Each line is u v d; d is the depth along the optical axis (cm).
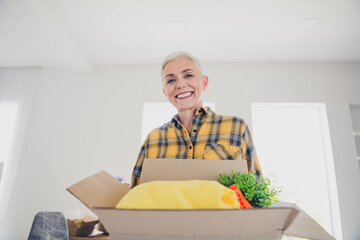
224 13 209
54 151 272
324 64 280
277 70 281
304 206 245
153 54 273
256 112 282
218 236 34
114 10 207
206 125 95
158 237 35
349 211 233
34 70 300
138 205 35
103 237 61
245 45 254
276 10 205
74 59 270
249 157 89
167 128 101
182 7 203
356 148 260
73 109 286
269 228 34
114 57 280
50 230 63
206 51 265
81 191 44
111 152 266
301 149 263
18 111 284
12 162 264
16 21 220
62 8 204
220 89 276
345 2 195
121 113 278
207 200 36
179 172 56
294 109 280
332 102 267
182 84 97
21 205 256
